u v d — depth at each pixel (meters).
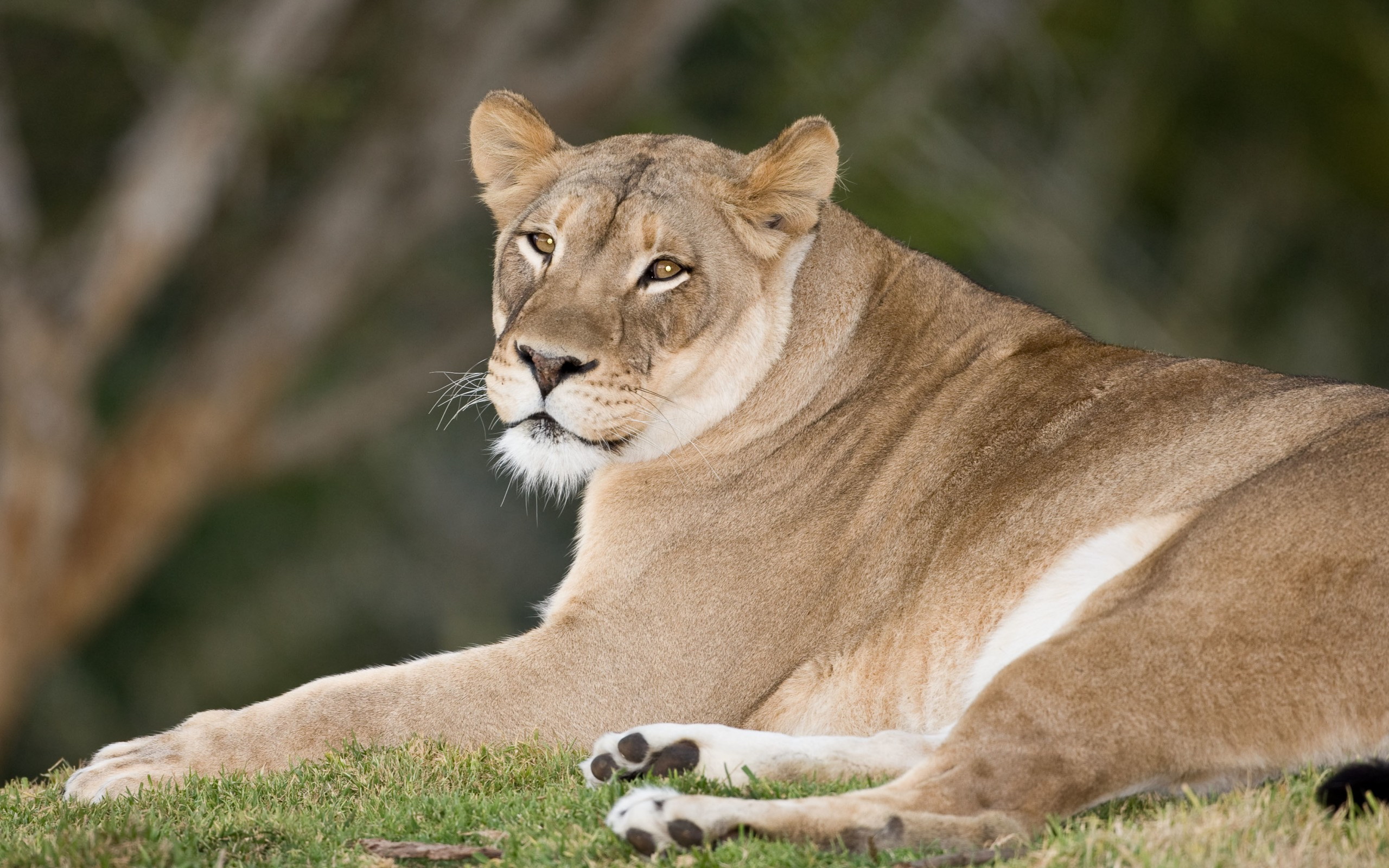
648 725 8.89
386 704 9.51
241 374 30.52
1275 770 7.52
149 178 28.39
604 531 10.23
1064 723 7.48
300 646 39.59
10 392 27.78
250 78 27.38
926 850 7.19
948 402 10.12
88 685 37.28
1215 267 43.75
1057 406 9.70
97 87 31.14
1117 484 9.00
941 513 9.63
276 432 32.19
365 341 36.59
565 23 33.09
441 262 36.19
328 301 30.97
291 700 9.53
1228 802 7.21
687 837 7.16
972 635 9.20
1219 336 43.28
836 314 10.48
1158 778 7.51
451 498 42.03
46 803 9.16
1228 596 7.68
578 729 9.66
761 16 33.59
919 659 9.36
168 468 30.28
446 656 9.77
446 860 7.48
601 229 10.14
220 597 38.59
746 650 9.82
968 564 9.34
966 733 7.51
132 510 30.05
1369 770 6.94
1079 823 7.22
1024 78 38.72
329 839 7.75
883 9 34.78
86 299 28.36
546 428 10.00
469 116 30.61
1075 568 8.88
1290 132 42.19
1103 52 39.72
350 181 30.73
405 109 30.70
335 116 28.34
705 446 10.28
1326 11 38.12
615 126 33.09
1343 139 41.50
